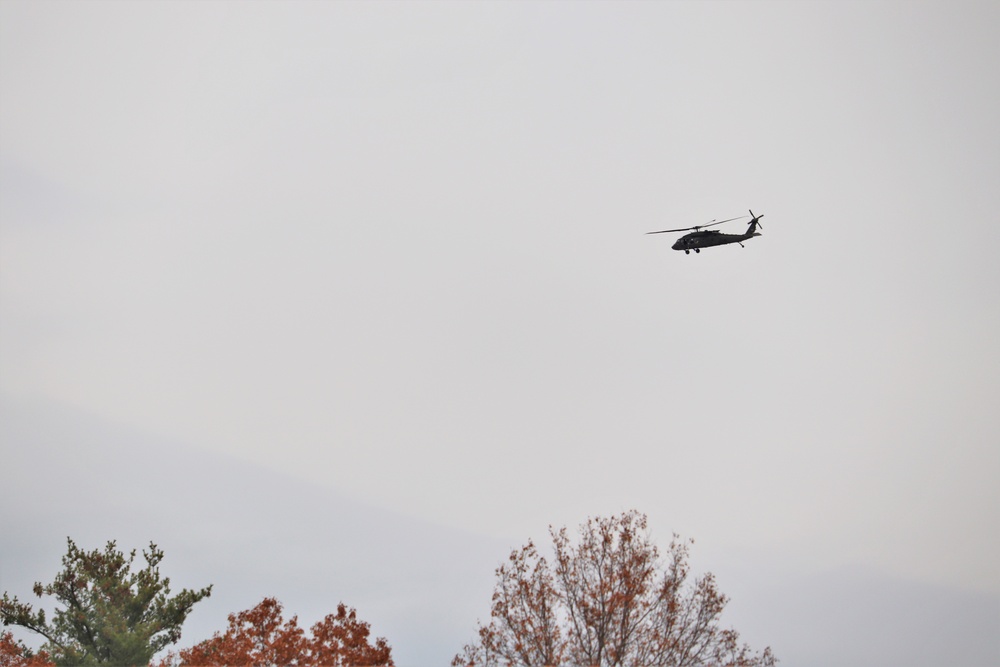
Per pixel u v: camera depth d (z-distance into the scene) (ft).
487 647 325.62
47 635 397.19
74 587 408.46
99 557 422.00
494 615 331.57
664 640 317.63
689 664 315.37
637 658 315.78
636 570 330.13
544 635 322.75
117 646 384.27
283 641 353.92
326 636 360.28
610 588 322.55
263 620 364.99
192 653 365.20
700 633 321.93
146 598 407.64
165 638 406.62
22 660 394.11
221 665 346.74
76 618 400.47
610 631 320.29
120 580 412.98
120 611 403.13
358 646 357.82
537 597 329.52
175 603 411.95
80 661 391.04
